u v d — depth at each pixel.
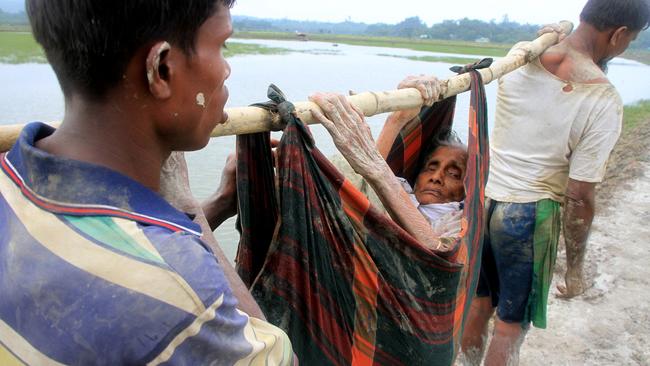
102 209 0.82
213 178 6.50
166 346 0.80
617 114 2.73
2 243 0.83
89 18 0.77
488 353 3.21
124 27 0.79
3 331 0.81
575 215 2.91
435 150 2.81
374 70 20.38
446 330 2.03
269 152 1.70
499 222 3.06
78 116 0.85
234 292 1.26
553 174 2.93
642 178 8.30
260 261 1.80
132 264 0.79
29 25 0.83
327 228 1.65
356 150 1.85
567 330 4.29
